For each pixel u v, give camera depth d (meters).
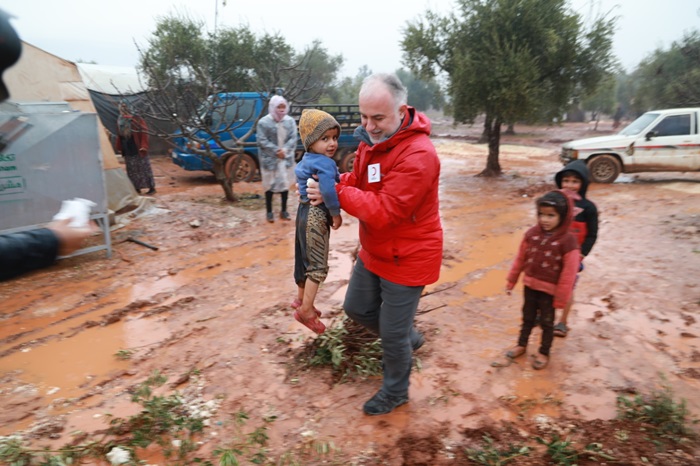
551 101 13.92
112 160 8.73
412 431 3.23
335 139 3.21
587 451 2.96
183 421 3.33
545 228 3.79
